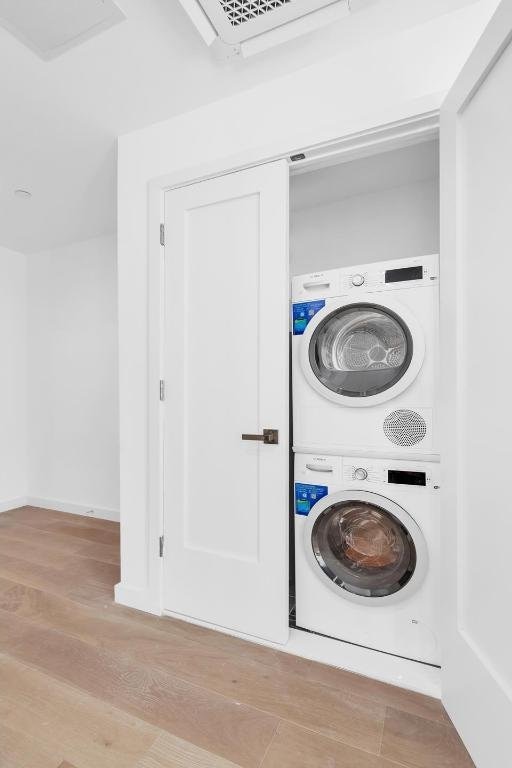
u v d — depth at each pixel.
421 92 1.29
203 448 1.63
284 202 1.48
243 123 1.56
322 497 1.49
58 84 1.53
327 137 1.41
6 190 2.39
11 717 1.16
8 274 3.37
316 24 1.23
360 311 1.50
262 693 1.25
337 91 1.41
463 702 1.07
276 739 1.09
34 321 3.46
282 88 1.49
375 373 1.45
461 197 1.12
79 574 2.09
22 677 1.32
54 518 3.08
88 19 1.24
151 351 1.71
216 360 1.61
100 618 1.67
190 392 1.66
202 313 1.64
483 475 1.01
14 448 3.40
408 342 1.38
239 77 1.50
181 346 1.67
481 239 1.02
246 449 1.54
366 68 1.37
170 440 1.69
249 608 1.52
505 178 0.93
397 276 1.41
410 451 1.37
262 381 1.51
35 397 3.45
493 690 0.94
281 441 1.47
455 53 1.26
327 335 1.58
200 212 1.65
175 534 1.68
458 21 1.25
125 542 1.79
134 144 1.80
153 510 1.71
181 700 1.22
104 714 1.17
